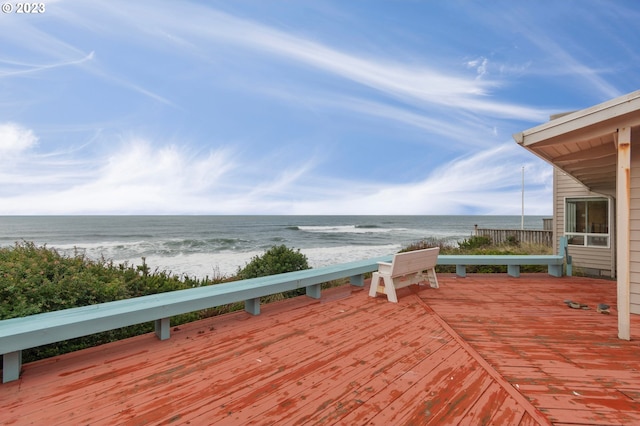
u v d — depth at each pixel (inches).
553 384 99.6
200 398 91.9
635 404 88.6
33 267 134.0
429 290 227.8
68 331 108.3
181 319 168.4
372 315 171.6
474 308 184.4
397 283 206.4
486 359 118.0
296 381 101.6
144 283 183.6
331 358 118.8
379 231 1684.3
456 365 112.7
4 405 88.4
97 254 764.6
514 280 261.4
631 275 175.6
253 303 171.0
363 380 102.0
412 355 121.3
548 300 201.5
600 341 135.6
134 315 124.0
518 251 449.4
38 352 121.2
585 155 191.0
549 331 147.7
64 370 109.2
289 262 242.2
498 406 87.2
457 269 275.0
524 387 97.8
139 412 85.1
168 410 86.0
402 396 92.4
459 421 80.5
